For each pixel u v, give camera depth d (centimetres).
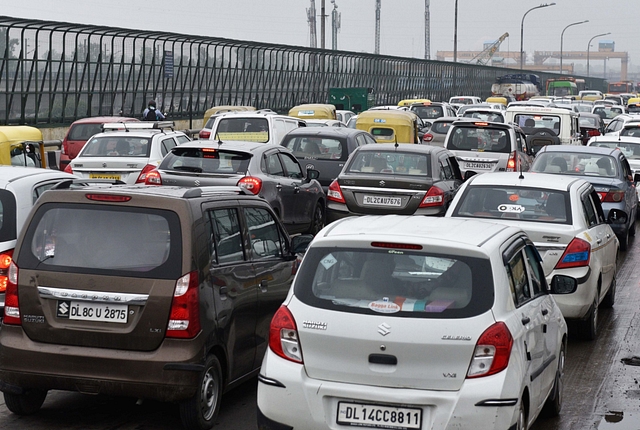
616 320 1165
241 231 767
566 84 9712
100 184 759
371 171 1598
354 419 561
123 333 669
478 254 577
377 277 579
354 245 591
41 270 686
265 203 831
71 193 698
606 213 1703
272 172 1541
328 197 1575
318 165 1955
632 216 1897
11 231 909
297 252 845
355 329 562
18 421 719
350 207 1552
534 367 619
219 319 702
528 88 7675
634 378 898
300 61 6066
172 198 688
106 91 4109
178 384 666
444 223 643
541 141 2577
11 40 3509
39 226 696
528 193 1066
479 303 562
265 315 791
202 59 4919
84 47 3934
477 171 2089
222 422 725
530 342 606
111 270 677
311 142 1980
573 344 1036
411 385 555
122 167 1834
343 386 562
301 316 576
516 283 615
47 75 3725
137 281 671
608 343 1043
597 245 1049
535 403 632
